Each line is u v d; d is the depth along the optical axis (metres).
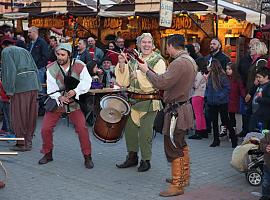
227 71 8.17
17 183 5.52
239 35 12.71
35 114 7.29
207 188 5.45
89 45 10.66
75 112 6.24
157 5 11.85
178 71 4.90
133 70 5.95
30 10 14.73
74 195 5.10
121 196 5.09
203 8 11.20
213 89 7.64
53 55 10.08
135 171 6.12
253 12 12.46
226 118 7.73
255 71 7.35
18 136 7.18
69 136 8.41
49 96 6.25
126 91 6.41
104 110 5.99
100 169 6.20
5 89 7.00
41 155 6.95
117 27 13.24
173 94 5.06
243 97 7.98
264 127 6.41
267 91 6.38
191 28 11.68
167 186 5.48
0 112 9.26
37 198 4.98
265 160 4.83
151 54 5.90
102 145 7.68
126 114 5.98
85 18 13.50
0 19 14.92
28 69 7.14
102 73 9.60
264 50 7.61
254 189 5.44
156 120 5.20
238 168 5.66
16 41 8.25
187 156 5.32
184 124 5.04
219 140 7.86
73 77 6.10
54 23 14.20
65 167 6.27
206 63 8.43
